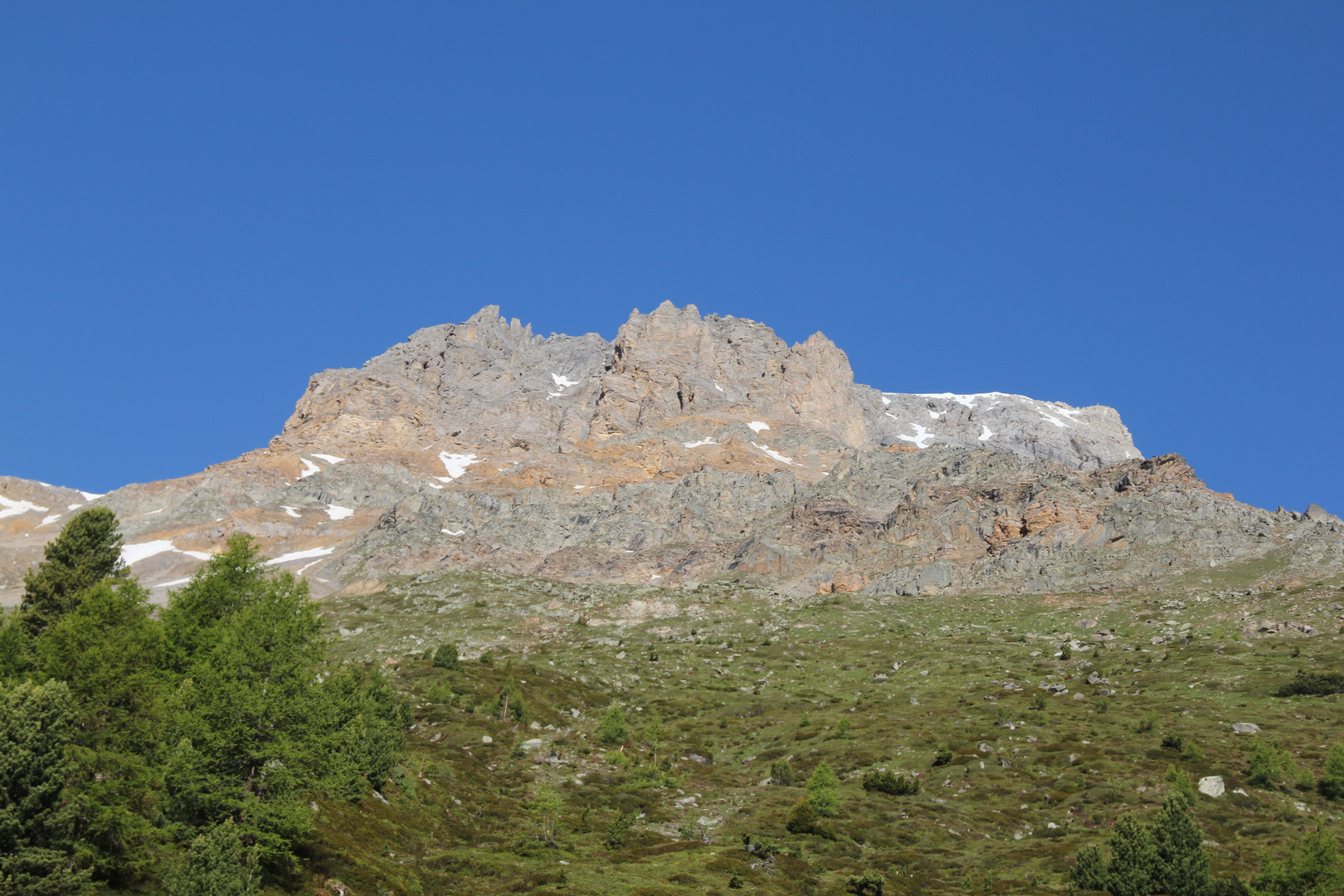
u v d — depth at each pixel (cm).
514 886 6341
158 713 5353
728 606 19612
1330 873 6109
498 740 11006
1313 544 18338
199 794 5309
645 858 7356
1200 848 6588
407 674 13712
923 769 9838
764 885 6662
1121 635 15588
